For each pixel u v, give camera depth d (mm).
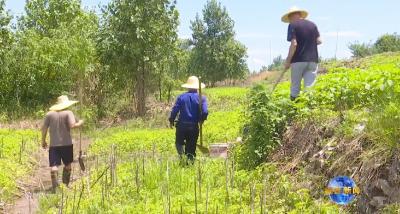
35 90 28812
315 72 10539
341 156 7508
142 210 7867
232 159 10109
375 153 6918
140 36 28656
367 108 8578
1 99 27938
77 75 28062
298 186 7812
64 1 33875
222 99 36625
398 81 8812
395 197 6441
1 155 14039
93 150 16734
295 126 9281
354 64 31672
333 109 9242
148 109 30797
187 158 10836
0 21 28688
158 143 16094
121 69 29594
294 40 10180
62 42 27344
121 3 29109
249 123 10055
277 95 11289
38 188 11625
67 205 8703
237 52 68188
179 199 8000
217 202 7656
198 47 68125
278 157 9156
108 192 9070
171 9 30203
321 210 6797
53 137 11297
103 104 29562
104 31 29797
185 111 11219
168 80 32688
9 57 28141
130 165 11492
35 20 34188
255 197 7828
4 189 10422
